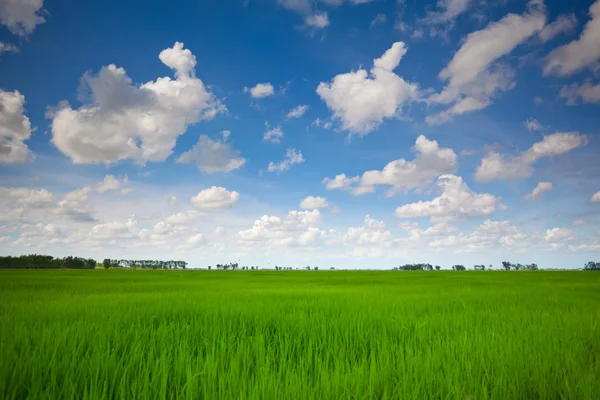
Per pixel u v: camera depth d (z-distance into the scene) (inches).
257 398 128.5
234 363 162.7
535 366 174.2
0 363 153.2
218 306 379.9
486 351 204.7
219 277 1616.6
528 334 246.8
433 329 271.7
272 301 440.8
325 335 237.0
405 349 208.8
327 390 140.9
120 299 468.4
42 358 172.6
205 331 245.4
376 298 495.2
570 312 365.4
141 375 155.4
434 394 147.3
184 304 404.5
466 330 255.8
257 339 214.1
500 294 590.6
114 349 184.5
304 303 415.5
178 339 220.2
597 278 1425.9
